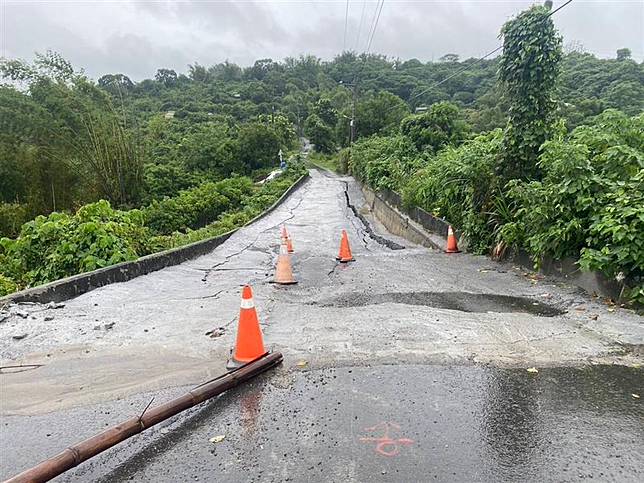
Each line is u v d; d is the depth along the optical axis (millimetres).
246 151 45188
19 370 3697
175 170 33406
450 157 10961
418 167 18297
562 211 6109
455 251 9383
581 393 3209
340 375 3529
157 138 42844
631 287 5117
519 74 8125
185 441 2709
